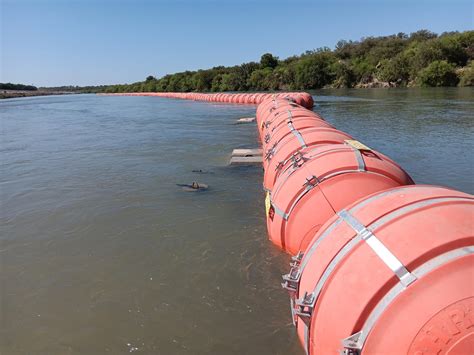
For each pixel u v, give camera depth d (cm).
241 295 496
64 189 979
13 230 734
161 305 487
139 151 1446
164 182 998
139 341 429
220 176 1034
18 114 3700
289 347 407
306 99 2719
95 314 478
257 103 3544
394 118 2075
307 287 335
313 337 311
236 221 721
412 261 267
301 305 319
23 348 430
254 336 426
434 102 2977
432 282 252
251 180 985
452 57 6262
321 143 652
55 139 1873
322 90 6806
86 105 5162
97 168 1190
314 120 896
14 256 633
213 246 626
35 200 902
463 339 232
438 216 288
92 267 586
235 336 427
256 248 608
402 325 252
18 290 538
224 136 1720
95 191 948
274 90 8275
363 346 264
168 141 1650
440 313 241
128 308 485
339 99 3853
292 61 9331
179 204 827
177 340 427
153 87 10838
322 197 482
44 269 589
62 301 508
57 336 445
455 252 259
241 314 462
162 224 725
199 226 707
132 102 5544
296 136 707
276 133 878
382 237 297
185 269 564
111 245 653
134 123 2489
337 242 330
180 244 641
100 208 827
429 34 9412
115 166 1207
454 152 1203
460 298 240
